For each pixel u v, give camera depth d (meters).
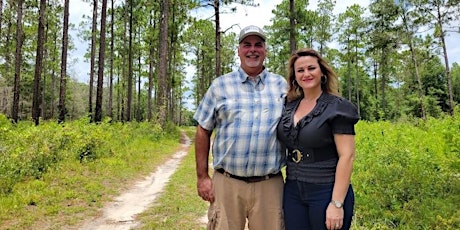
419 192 6.09
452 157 7.32
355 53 41.88
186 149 19.05
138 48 37.78
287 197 2.98
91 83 27.47
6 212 6.37
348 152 2.71
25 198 7.05
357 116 2.74
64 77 21.56
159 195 8.38
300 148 2.88
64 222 6.28
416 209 5.46
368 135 12.45
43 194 7.48
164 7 24.62
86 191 8.16
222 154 3.23
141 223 6.39
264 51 3.26
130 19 34.03
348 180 2.71
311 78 2.90
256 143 3.10
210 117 3.29
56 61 36.62
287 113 3.03
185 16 31.03
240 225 3.27
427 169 7.12
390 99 51.75
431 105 40.62
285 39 38.19
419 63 29.92
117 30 37.00
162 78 24.30
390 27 28.33
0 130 11.23
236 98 3.18
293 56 3.02
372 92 54.34
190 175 10.70
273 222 3.18
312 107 2.91
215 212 3.30
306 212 2.90
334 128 2.75
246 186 3.18
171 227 6.07
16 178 8.10
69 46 38.75
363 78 52.69
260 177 3.17
